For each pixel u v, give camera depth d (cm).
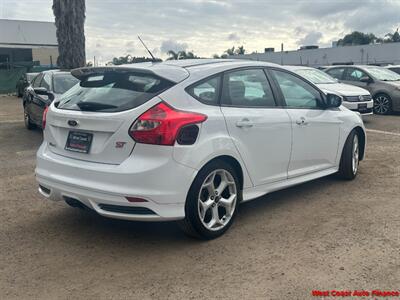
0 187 627
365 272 363
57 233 457
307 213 503
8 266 386
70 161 421
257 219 486
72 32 1338
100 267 382
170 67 435
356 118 634
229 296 332
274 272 366
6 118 1473
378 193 572
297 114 523
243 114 454
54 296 338
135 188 379
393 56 4434
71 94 464
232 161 448
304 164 544
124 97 408
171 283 353
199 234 422
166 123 385
